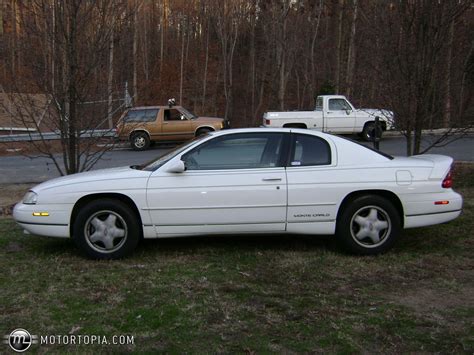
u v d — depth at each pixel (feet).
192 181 17.74
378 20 28.37
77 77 24.95
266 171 17.93
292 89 121.29
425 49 26.61
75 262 17.90
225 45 110.73
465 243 19.89
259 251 19.01
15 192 35.47
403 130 28.63
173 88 131.13
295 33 94.07
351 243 18.12
